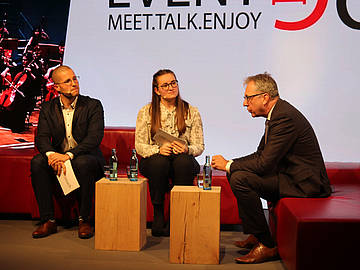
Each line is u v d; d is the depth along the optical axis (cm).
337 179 310
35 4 434
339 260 192
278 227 238
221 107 407
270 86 254
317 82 394
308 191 242
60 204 319
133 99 421
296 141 247
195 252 241
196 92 411
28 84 432
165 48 415
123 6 421
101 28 425
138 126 313
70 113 316
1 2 439
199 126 316
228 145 407
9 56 433
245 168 248
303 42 396
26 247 267
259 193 252
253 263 242
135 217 261
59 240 283
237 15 404
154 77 309
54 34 434
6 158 332
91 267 232
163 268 233
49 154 294
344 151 390
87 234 287
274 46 400
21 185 332
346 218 193
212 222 241
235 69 405
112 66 423
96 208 262
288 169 251
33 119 430
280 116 246
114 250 263
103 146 360
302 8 395
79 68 428
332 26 392
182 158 291
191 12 411
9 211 334
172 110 313
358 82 389
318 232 193
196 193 241
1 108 430
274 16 399
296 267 196
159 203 294
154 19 417
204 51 409
